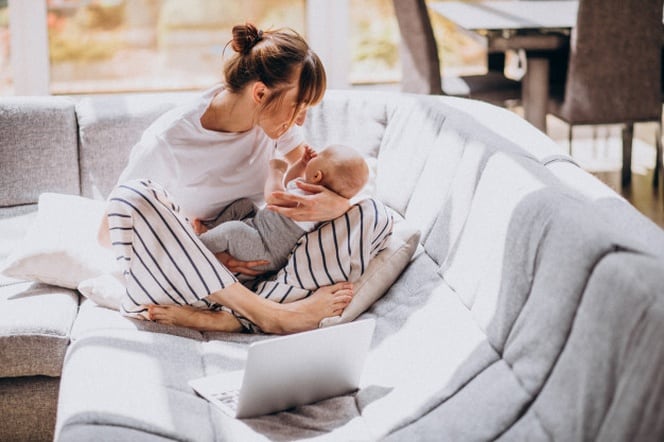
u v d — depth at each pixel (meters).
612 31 4.29
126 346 2.17
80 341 2.21
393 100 3.11
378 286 2.47
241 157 2.58
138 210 2.28
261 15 5.14
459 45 5.42
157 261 2.29
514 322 1.95
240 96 2.46
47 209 2.79
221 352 2.23
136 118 3.12
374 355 2.25
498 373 1.91
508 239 2.05
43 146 3.10
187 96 3.22
